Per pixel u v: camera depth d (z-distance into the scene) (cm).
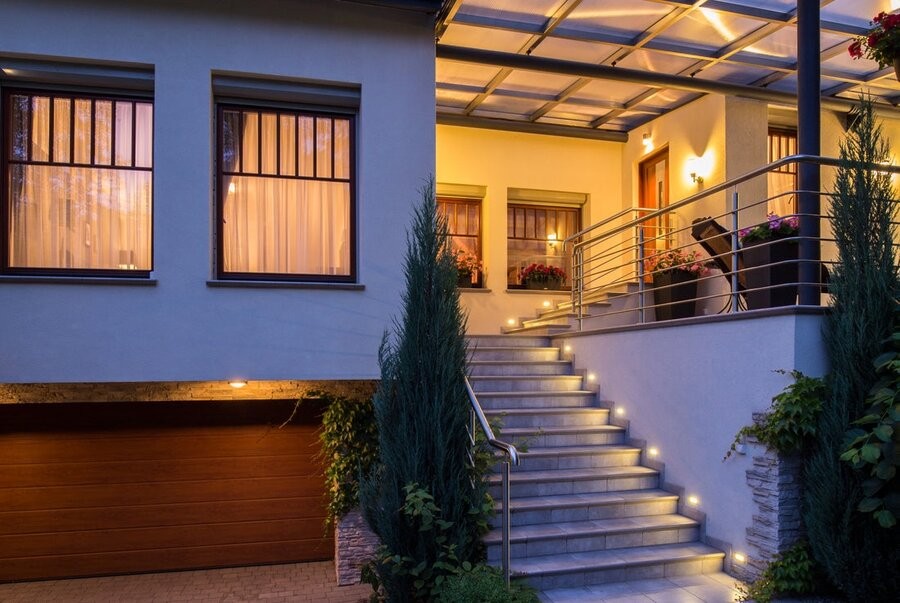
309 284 554
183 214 533
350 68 572
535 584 459
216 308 537
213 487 675
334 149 593
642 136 940
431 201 508
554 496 553
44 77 525
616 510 540
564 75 760
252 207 575
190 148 536
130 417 662
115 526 656
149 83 541
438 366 469
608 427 637
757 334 480
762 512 464
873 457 386
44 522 645
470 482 472
